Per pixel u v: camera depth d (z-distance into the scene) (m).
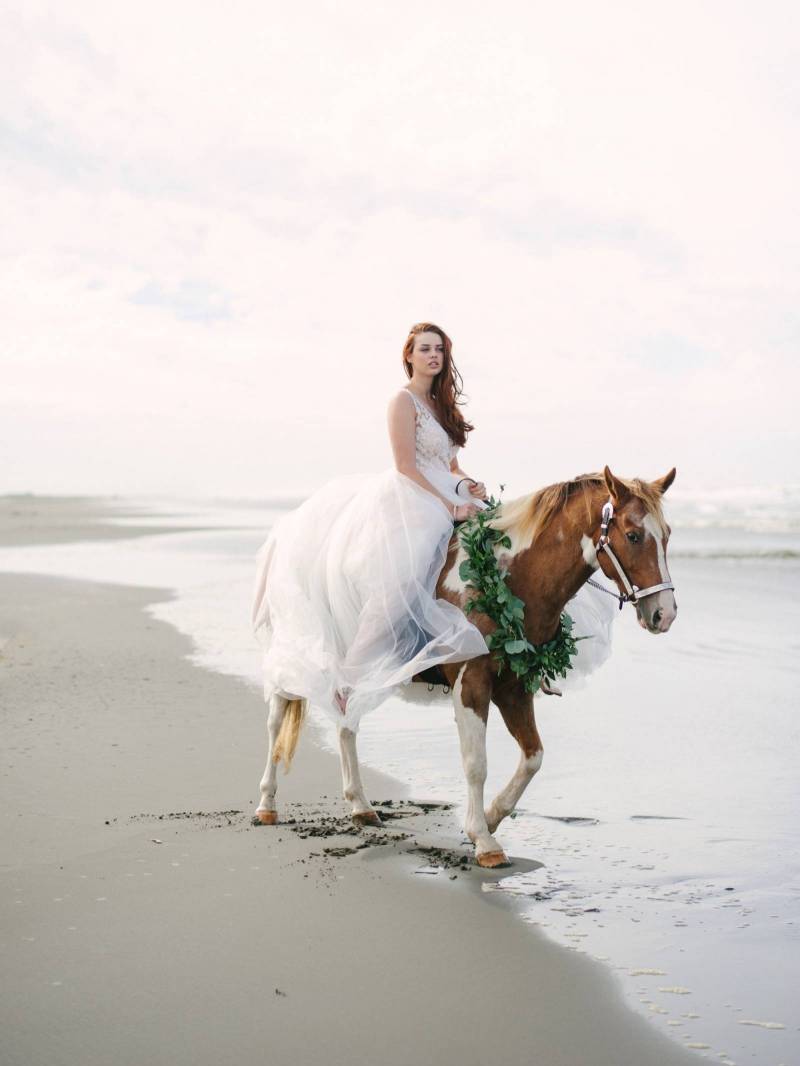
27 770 6.58
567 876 4.86
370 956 3.98
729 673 10.19
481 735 5.06
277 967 3.88
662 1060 3.23
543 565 5.04
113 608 15.17
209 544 30.98
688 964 3.91
